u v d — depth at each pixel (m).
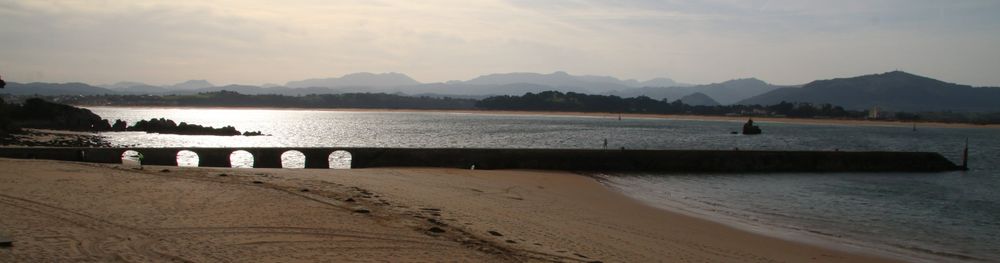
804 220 25.42
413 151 42.72
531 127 143.50
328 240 14.95
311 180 27.25
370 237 15.47
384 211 19.36
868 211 28.70
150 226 15.25
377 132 111.44
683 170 45.72
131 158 44.53
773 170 47.16
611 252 16.41
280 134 100.00
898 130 185.25
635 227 21.08
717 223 23.28
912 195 35.22
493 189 29.73
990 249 21.17
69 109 98.25
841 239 21.53
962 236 23.38
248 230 15.48
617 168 44.81
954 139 128.88
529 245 16.06
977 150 90.25
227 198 19.81
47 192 19.23
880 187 38.81
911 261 18.61
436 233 16.45
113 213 16.48
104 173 24.92
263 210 18.08
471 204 23.17
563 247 16.33
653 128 153.38
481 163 43.03
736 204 29.64
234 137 89.06
